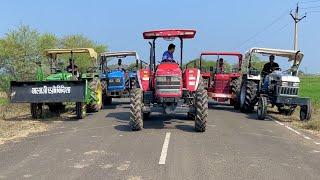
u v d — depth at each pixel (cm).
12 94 1395
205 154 897
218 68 2064
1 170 775
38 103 1473
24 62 2533
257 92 1722
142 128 1237
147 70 1274
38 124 1359
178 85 1202
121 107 1956
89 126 1318
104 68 2114
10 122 1396
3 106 1822
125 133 1170
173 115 1561
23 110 1738
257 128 1302
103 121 1434
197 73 1241
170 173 741
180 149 945
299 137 1153
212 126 1317
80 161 838
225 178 713
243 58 1897
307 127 1339
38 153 920
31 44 2667
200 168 777
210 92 2008
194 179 704
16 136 1145
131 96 1217
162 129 1237
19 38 2695
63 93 1398
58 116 1560
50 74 1691
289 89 1512
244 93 1783
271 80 1584
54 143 1032
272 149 968
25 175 739
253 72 1758
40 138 1109
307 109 1485
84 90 1401
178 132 1183
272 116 1664
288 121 1512
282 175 739
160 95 1200
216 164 809
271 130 1272
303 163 834
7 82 2259
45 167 793
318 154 925
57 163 824
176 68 1220
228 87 1977
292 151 952
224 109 1948
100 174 739
